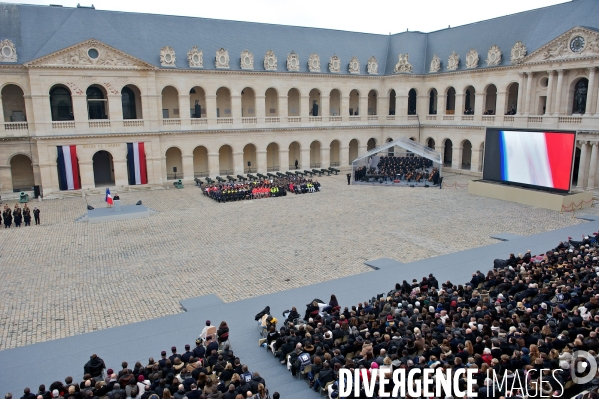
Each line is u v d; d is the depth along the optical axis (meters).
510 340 16.67
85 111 54.06
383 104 74.38
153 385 15.25
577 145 53.16
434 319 19.28
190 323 23.39
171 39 60.59
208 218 44.06
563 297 20.78
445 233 38.56
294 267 31.27
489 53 62.09
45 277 29.70
